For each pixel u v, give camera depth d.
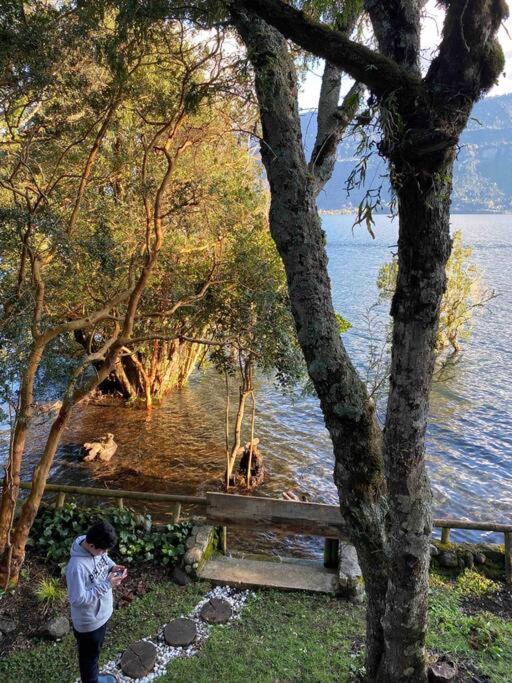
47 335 6.56
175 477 13.40
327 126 5.23
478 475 14.04
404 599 3.87
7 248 6.88
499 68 2.88
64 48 6.18
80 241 7.28
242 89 5.31
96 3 5.20
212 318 10.59
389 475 3.67
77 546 4.61
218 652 5.50
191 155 9.98
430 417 17.94
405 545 3.72
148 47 5.91
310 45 3.16
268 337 10.18
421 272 3.27
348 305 35.84
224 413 18.38
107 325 11.72
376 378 11.14
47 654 5.52
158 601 6.36
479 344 27.05
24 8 6.26
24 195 6.66
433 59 2.94
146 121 7.40
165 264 10.12
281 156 4.05
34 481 6.56
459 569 6.97
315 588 6.51
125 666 5.28
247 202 10.85
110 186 10.34
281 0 3.30
